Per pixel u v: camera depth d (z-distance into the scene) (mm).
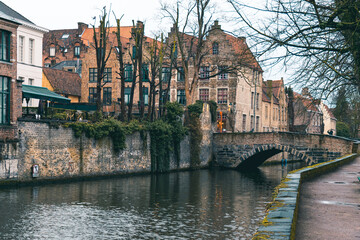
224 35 58750
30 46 44531
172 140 45719
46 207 23547
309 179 19484
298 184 13211
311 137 49781
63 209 23359
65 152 32719
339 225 9867
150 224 20891
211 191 32938
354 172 23359
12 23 29016
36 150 30297
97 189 30672
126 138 39188
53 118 32375
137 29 47281
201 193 31672
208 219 22625
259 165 58875
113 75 60062
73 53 78938
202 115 51719
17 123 28891
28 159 29703
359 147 49781
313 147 49656
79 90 60531
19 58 42875
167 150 44656
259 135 52000
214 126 55344
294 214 8648
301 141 50031
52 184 31297
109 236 18359
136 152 40562
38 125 30422
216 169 52656
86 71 60719
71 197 26922
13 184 28641
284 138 50688
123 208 24562
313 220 10414
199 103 51469
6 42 28859
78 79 61969
